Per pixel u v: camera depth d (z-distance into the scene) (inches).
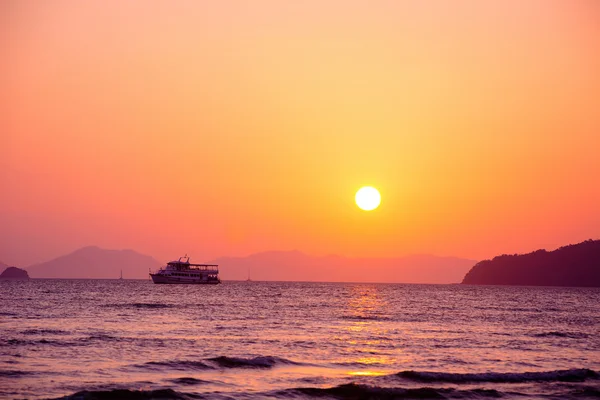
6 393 1250.6
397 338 2311.8
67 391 1285.7
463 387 1438.2
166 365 1582.2
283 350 1931.6
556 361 1830.7
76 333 2206.0
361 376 1529.3
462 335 2456.9
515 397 1355.8
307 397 1305.4
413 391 1358.3
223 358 1657.2
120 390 1254.9
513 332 2610.7
